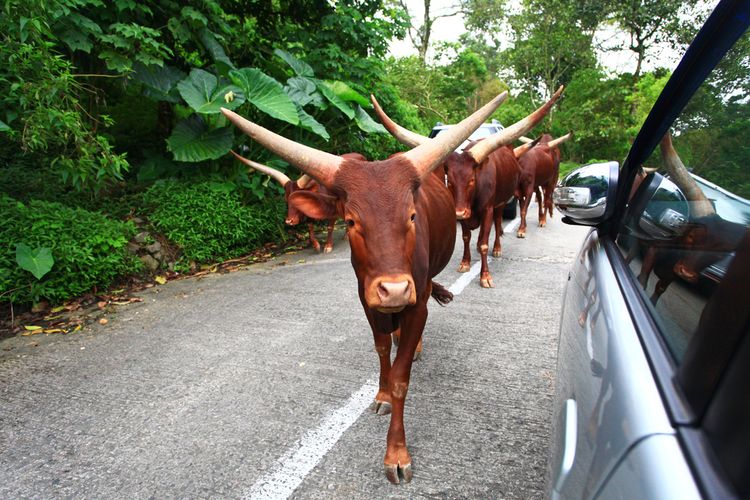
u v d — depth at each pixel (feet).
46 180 18.92
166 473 7.85
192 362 11.62
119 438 8.78
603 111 66.08
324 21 27.76
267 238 23.43
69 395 10.25
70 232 15.70
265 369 11.19
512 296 15.64
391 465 7.53
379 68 31.86
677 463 2.43
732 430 2.22
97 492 7.47
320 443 8.48
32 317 14.42
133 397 10.12
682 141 4.88
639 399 2.99
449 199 11.02
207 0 21.67
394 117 35.55
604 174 6.47
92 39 19.69
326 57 28.45
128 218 19.13
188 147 20.98
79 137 14.34
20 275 14.30
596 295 5.09
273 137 7.32
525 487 7.33
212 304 15.58
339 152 29.68
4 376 11.09
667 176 5.10
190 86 21.09
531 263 19.45
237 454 8.26
